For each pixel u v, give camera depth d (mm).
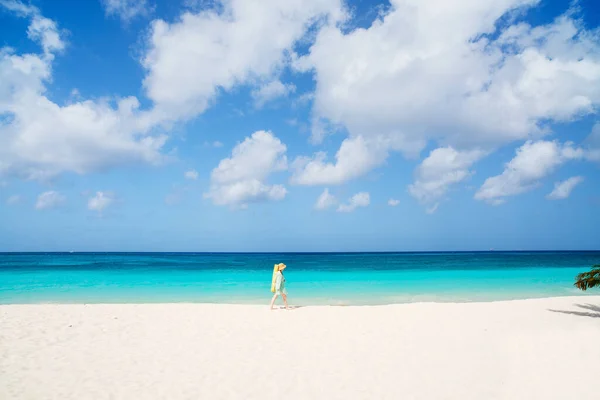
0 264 50188
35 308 14672
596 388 6852
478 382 7199
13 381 7039
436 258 81188
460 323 12391
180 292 21859
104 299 19312
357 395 6582
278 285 14867
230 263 55656
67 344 9648
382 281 28219
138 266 46250
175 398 6406
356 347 9570
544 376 7469
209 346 9633
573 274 34062
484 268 43156
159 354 8922
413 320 12844
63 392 6590
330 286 24891
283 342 10039
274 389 6824
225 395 6539
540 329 11492
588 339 10148
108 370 7758
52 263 53188
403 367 8055
